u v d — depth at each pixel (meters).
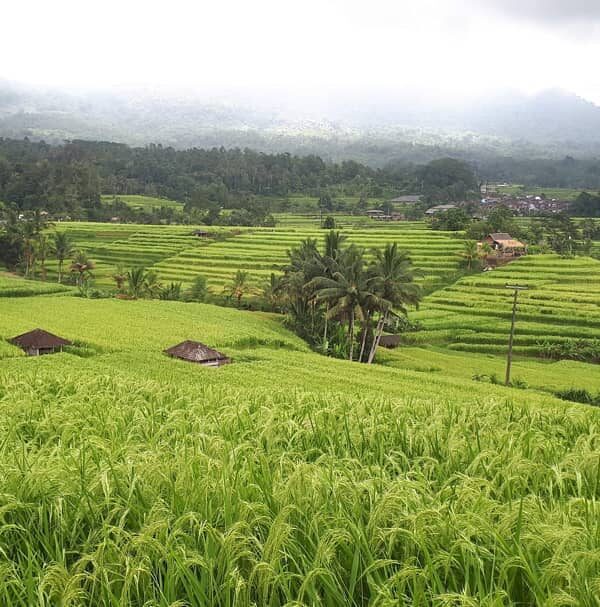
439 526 6.12
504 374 55.50
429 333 73.56
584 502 6.52
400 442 10.99
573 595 5.17
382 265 61.84
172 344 53.56
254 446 10.12
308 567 5.71
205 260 120.25
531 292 90.50
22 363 39.72
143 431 11.51
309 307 73.94
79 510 6.98
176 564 5.66
